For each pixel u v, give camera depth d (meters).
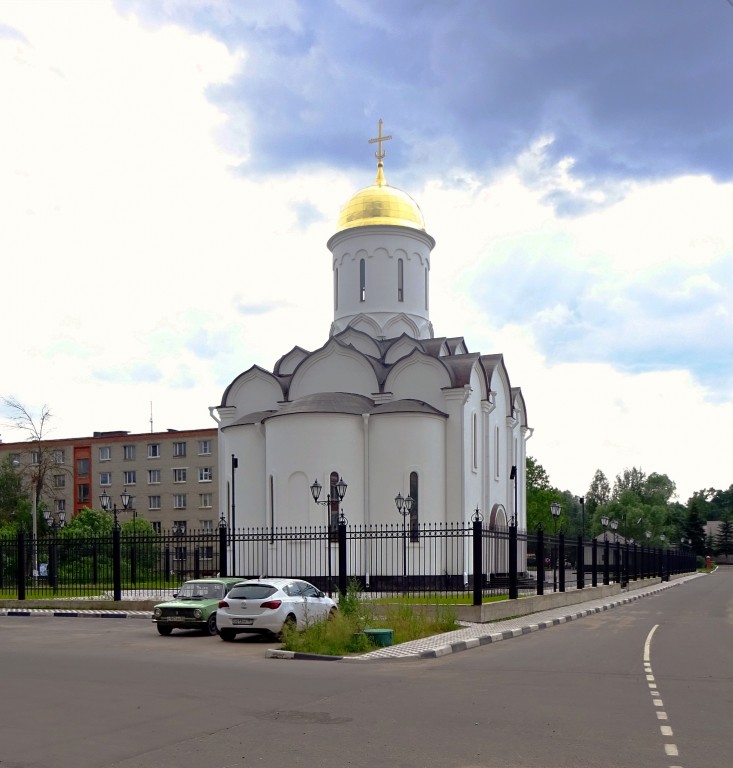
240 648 16.48
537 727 8.95
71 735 8.55
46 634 19.41
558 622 22.89
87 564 41.50
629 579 47.69
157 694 10.90
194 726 8.96
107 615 24.67
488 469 38.12
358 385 37.47
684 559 83.69
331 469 33.62
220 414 39.91
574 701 10.49
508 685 11.77
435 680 12.22
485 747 8.08
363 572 33.47
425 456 34.28
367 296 40.88
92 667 13.55
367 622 17.34
